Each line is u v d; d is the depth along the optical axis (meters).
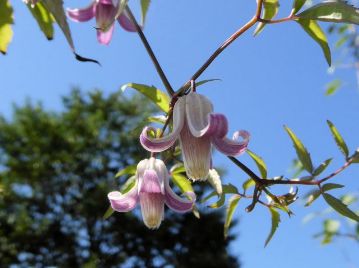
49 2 0.07
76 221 1.18
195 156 0.09
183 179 0.12
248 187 0.13
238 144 0.09
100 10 0.10
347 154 0.11
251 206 0.11
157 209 0.10
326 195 0.11
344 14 0.09
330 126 0.11
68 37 0.07
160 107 0.11
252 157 0.12
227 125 0.09
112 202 0.11
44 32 0.09
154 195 0.10
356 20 0.09
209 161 0.09
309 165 0.11
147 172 0.11
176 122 0.09
